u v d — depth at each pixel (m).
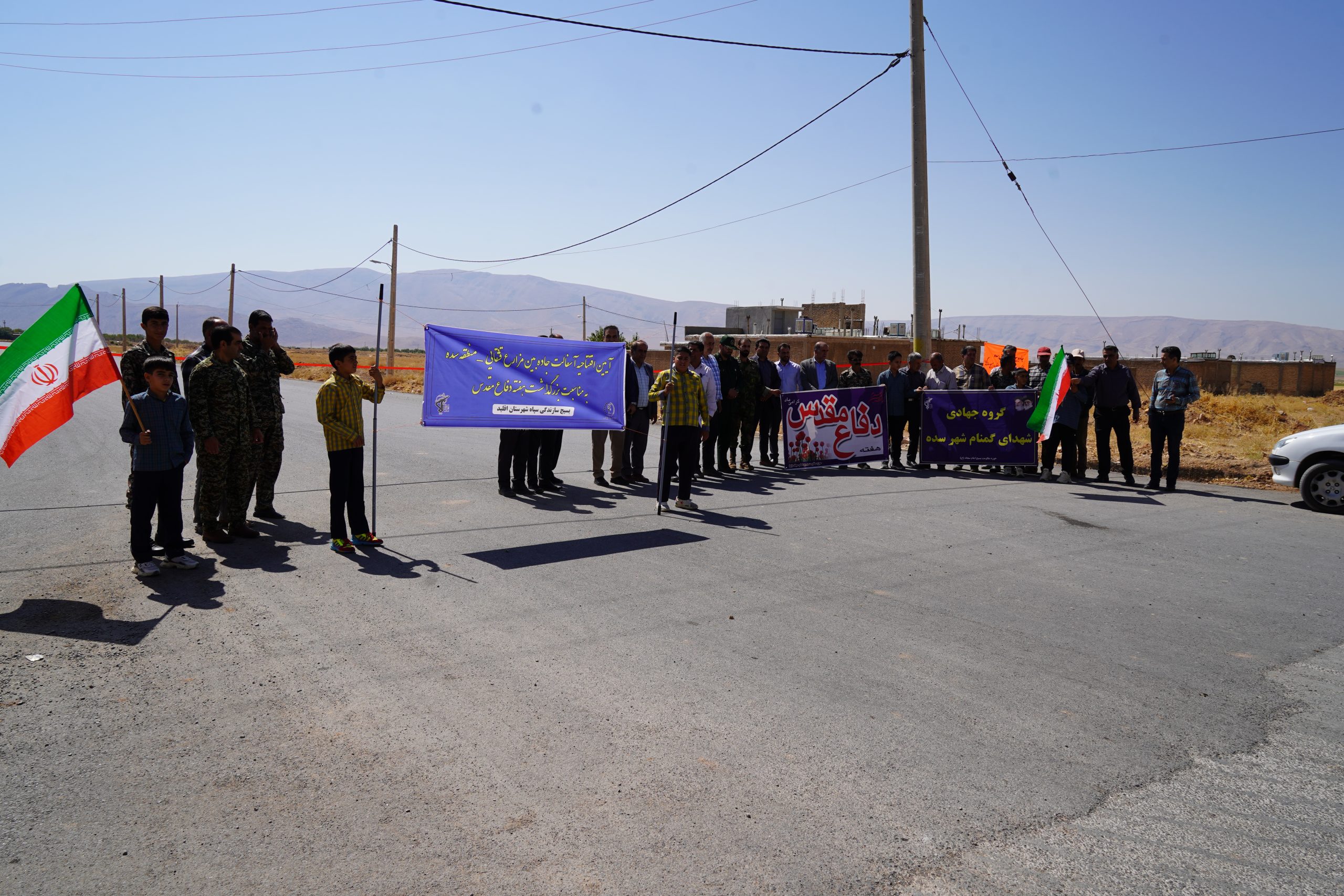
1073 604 6.52
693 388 9.81
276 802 3.57
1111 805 3.65
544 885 3.03
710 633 5.71
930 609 6.32
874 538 8.60
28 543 7.95
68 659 5.09
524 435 10.71
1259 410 25.09
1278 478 10.81
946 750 4.12
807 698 4.69
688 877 3.08
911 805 3.61
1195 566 7.71
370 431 18.83
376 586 6.66
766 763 3.96
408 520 9.16
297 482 11.48
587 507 10.11
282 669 4.98
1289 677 5.14
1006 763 4.00
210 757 3.94
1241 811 3.62
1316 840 3.42
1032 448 13.45
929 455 13.91
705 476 12.86
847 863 3.18
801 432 14.05
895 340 36.41
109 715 4.36
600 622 5.88
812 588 6.79
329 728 4.25
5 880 3.01
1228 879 3.14
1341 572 7.55
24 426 6.68
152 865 3.12
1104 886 3.09
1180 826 3.50
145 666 5.00
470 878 3.06
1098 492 11.70
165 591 6.47
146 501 6.79
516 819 3.46
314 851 3.22
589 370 9.57
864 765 3.95
